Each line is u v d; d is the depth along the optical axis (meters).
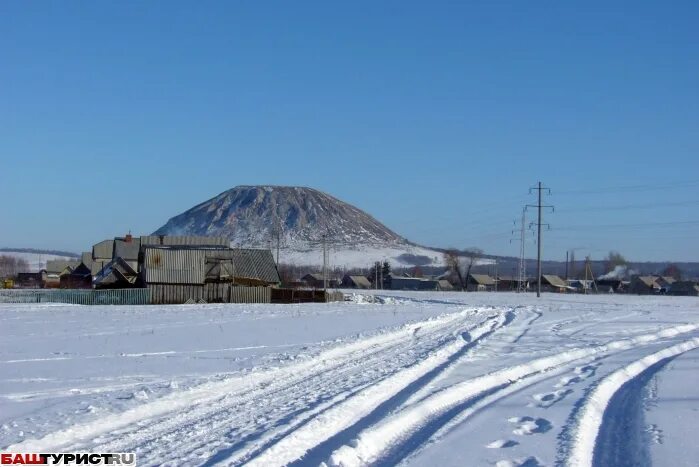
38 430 10.69
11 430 10.69
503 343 26.52
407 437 11.02
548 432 11.34
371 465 9.38
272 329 31.38
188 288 66.69
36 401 13.16
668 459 9.79
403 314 44.25
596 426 12.28
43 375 16.61
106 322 35.91
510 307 55.53
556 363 21.00
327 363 19.61
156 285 65.81
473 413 12.91
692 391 15.64
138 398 13.30
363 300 72.19
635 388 16.50
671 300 75.38
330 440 10.57
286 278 132.25
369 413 12.67
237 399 13.79
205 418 11.93
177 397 13.64
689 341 28.75
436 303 64.06
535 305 59.75
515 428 11.61
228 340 25.92
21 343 24.44
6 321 36.69
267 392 14.66
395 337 28.31
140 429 11.09
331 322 36.34
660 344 27.48
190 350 22.42
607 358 22.23
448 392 14.70
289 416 12.01
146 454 9.55
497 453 9.94
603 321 39.91
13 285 97.56
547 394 15.19
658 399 14.62
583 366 20.23
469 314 45.94
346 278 141.38
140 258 73.75
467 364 19.80
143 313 44.69
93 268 91.62
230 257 71.25
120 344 24.23
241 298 68.06
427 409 13.05
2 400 13.30
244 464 8.95
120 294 63.28
